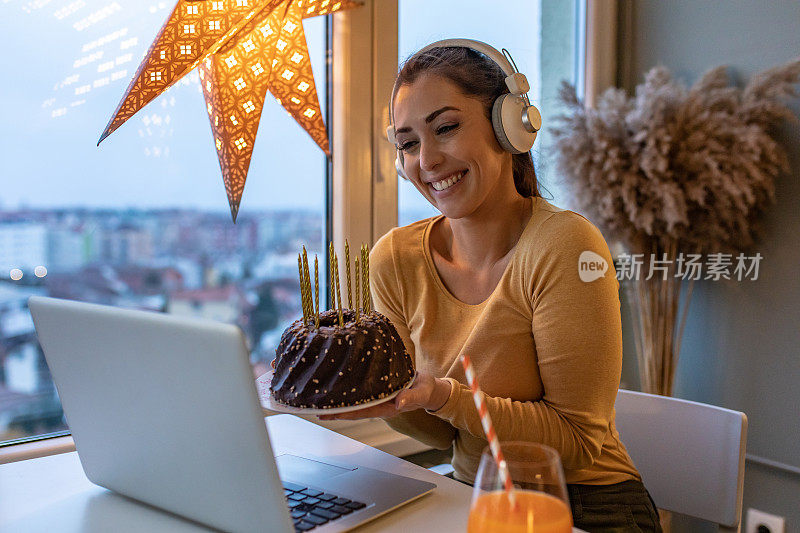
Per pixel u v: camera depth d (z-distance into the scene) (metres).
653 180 1.75
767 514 1.87
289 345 0.93
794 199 1.78
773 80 1.70
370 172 1.69
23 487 1.02
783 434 1.83
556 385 1.06
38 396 1.38
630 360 2.17
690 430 1.26
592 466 1.13
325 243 1.70
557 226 1.09
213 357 0.70
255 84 1.07
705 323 1.99
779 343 1.82
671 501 1.28
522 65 2.02
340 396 0.89
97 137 1.39
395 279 1.28
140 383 0.79
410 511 0.90
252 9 0.97
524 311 1.12
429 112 1.09
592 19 2.12
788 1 1.77
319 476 1.00
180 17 0.96
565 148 1.88
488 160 1.12
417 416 1.23
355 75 1.64
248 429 0.71
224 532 0.83
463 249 1.22
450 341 1.21
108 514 0.91
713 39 1.96
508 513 0.61
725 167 1.72
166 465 0.83
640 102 1.82
